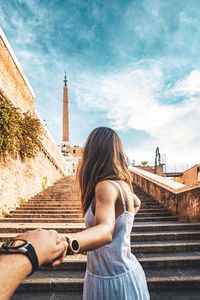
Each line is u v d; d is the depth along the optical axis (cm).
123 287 104
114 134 120
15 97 1123
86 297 111
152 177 1098
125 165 117
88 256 116
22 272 45
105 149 114
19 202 984
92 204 107
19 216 795
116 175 109
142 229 633
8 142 847
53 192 1195
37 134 1115
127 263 108
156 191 1010
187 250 524
